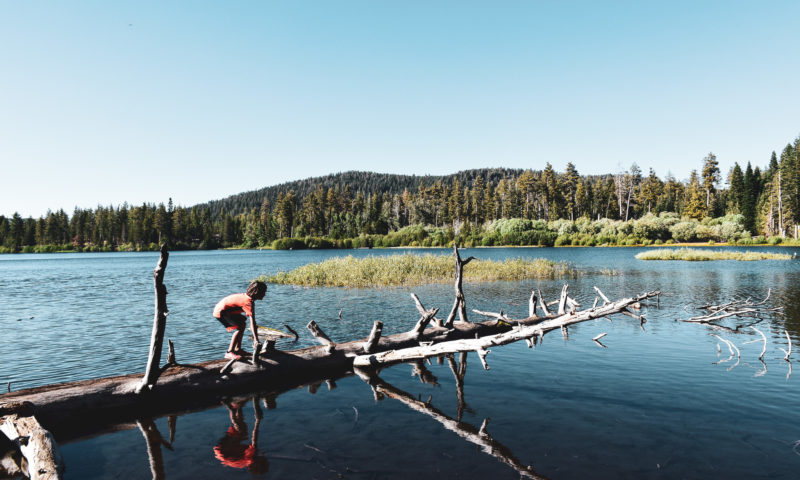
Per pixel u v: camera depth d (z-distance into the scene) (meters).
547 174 118.44
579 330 11.49
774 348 9.23
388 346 9.14
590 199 117.56
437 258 30.73
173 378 6.70
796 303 15.42
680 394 6.41
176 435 5.41
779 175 78.44
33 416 5.32
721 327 11.62
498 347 9.85
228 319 7.40
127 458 4.77
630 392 6.54
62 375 8.28
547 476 4.07
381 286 22.75
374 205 143.75
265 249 127.75
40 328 12.98
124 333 12.18
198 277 32.78
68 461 4.72
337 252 81.69
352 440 5.05
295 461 4.54
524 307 15.50
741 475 4.03
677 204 112.88
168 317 14.70
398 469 4.27
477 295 18.66
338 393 6.97
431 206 141.50
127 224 132.75
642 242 76.44
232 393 7.11
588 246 78.94
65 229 131.12
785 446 4.64
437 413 5.90
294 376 7.98
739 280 23.62
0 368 8.77
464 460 4.45
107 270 43.84
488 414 5.80
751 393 6.41
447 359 9.05
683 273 28.45
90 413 5.95
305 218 136.00
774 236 73.44
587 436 4.99
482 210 131.12
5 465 4.92
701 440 4.82
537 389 6.80
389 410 6.08
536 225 91.56
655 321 12.65
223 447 4.99
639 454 4.50
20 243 126.62
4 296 21.52
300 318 13.79
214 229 146.00
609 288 20.73
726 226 72.50
